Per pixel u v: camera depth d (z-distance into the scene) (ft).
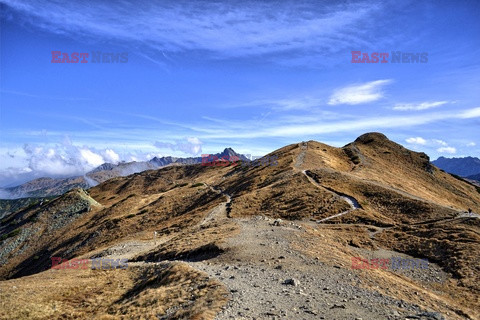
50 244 313.32
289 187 231.09
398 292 72.69
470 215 159.63
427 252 128.26
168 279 83.92
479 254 115.34
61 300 96.07
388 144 490.90
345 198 201.77
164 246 148.05
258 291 61.82
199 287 68.85
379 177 301.84
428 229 147.84
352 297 60.80
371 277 80.18
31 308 89.10
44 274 142.82
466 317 70.59
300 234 125.39
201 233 148.87
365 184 224.33
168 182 642.63
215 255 106.32
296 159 342.44
